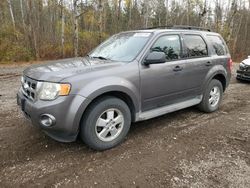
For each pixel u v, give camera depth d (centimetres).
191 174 287
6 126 413
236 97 648
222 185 268
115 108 338
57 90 292
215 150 346
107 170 293
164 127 426
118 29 2731
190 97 458
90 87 304
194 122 453
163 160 317
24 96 335
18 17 2720
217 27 2753
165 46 401
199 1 2884
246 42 3203
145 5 2905
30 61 1628
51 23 2472
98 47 460
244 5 2889
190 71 435
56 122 294
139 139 377
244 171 294
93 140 324
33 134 384
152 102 387
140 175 284
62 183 268
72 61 376
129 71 346
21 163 305
